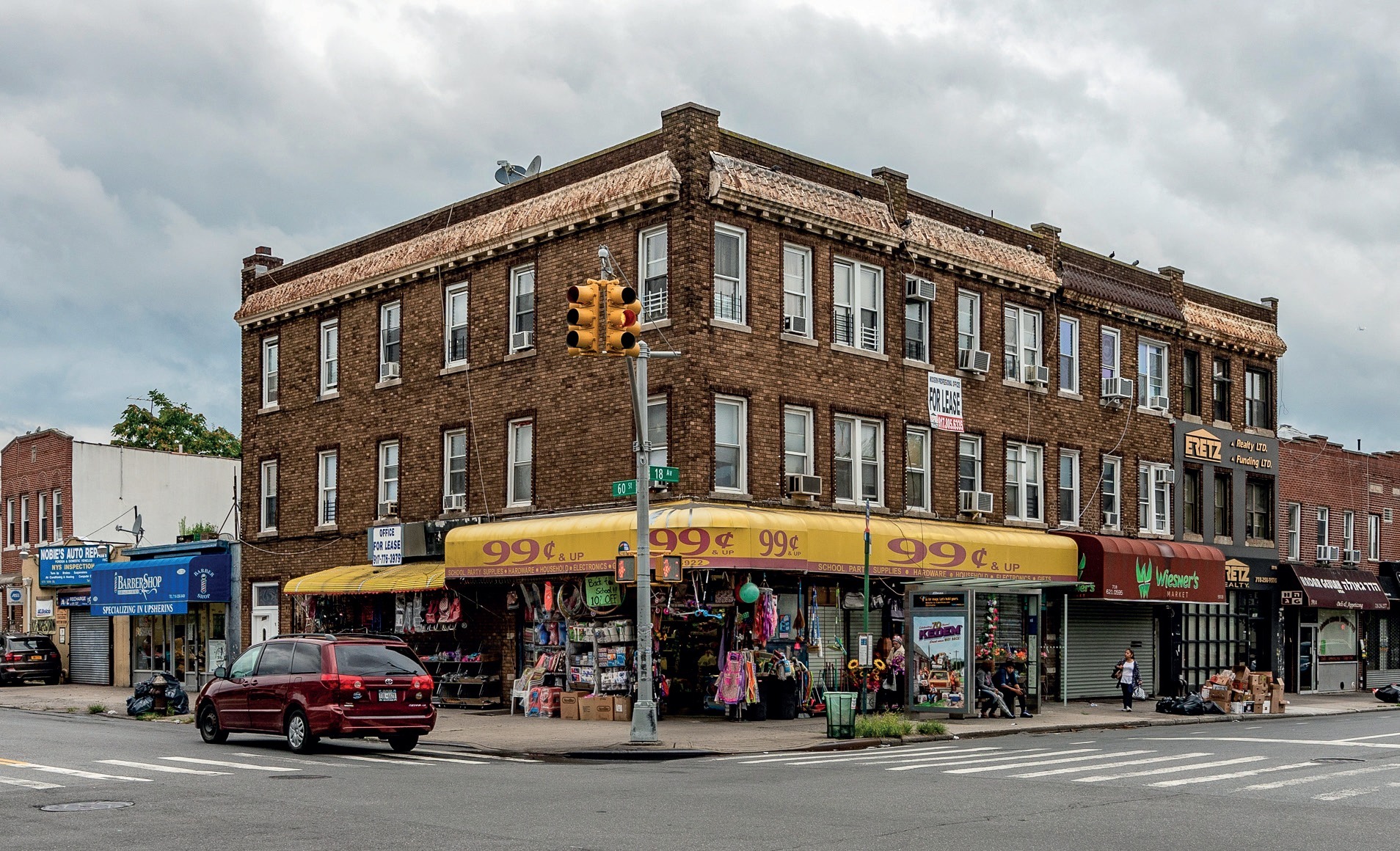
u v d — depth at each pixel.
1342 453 48.94
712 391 27.92
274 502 39.12
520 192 32.41
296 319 38.75
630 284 29.08
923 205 33.66
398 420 34.94
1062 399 36.94
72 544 45.97
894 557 29.73
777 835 12.63
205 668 40.56
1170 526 40.44
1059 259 37.22
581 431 29.98
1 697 38.31
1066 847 11.98
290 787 16.50
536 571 28.92
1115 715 31.22
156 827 13.17
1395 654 50.28
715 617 27.70
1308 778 17.62
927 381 32.91
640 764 20.08
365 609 35.09
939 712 27.97
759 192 28.92
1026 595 32.47
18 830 13.02
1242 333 43.66
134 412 72.81
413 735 21.95
